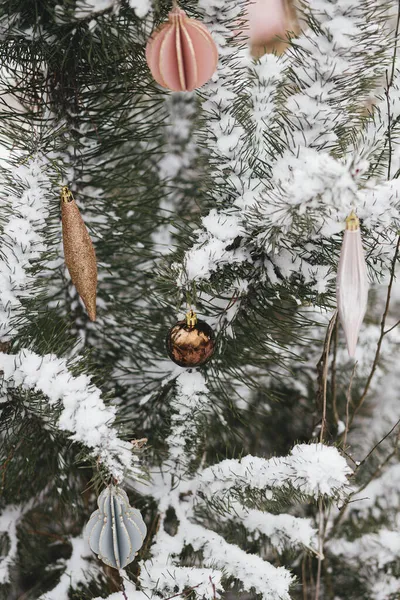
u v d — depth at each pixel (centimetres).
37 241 107
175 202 134
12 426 112
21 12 102
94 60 106
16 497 127
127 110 119
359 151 107
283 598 110
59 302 125
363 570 137
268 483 107
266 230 100
